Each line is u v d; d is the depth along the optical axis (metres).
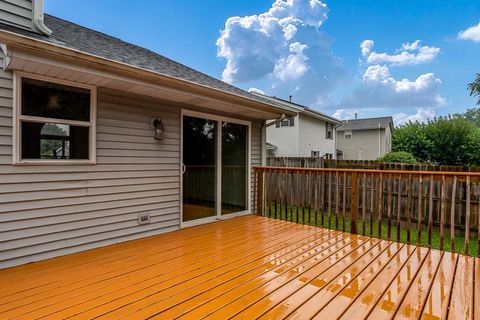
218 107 5.19
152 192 4.48
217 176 5.56
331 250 3.72
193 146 5.11
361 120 24.22
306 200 5.84
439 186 5.85
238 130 6.05
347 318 2.15
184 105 4.90
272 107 5.49
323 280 2.80
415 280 2.81
